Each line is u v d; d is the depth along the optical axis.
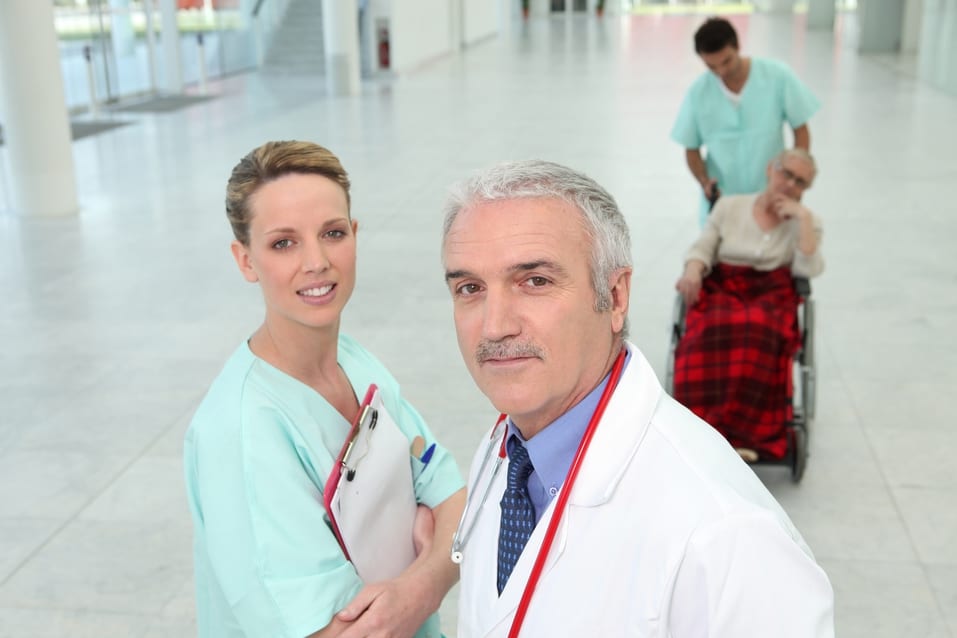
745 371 3.81
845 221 8.15
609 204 1.32
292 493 1.52
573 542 1.25
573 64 21.20
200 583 1.68
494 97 16.22
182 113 14.96
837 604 3.26
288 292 1.60
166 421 4.73
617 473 1.23
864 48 21.72
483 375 1.29
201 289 6.75
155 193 9.72
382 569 1.70
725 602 1.12
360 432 1.64
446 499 1.83
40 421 4.75
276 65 21.05
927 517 3.75
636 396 1.28
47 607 3.33
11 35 8.49
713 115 5.14
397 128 13.30
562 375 1.27
